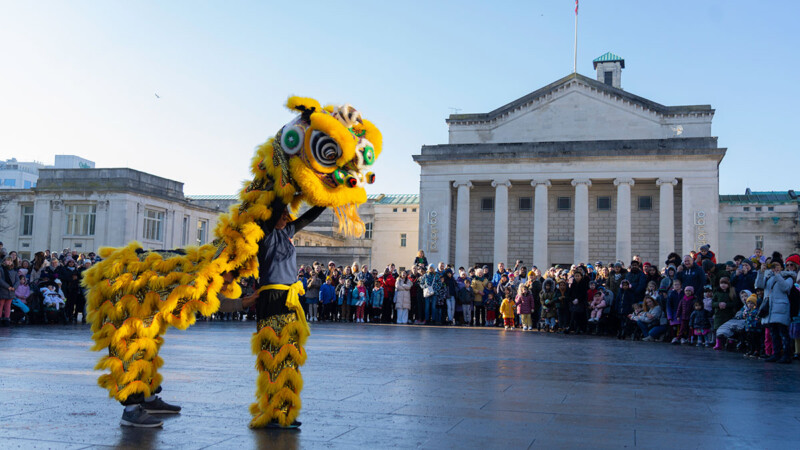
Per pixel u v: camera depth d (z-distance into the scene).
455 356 12.71
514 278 26.53
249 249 5.60
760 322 14.05
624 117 51.72
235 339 15.84
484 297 27.20
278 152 5.69
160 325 5.80
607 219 51.78
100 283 5.79
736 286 16.67
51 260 22.58
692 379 9.93
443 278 27.05
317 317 28.80
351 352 13.08
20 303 20.16
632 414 6.60
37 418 5.77
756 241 53.62
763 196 56.94
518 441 5.22
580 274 22.92
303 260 60.38
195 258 5.94
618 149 48.59
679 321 18.62
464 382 8.80
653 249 50.34
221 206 69.50
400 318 27.20
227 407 6.50
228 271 5.81
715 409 7.07
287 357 5.65
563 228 52.41
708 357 14.20
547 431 5.64
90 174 50.25
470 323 27.36
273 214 5.79
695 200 47.31
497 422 6.00
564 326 23.12
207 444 4.93
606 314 21.95
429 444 5.04
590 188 52.31
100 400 6.73
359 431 5.48
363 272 28.27
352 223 5.95
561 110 52.81
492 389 8.19
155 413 6.05
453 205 54.38
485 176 51.31
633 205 51.25
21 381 7.98
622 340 19.95
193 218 57.59
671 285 19.98
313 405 6.74
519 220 53.34
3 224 51.72
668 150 47.75
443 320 28.12
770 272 13.43
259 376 5.68
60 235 50.22
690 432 5.76
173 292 5.65
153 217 52.72
